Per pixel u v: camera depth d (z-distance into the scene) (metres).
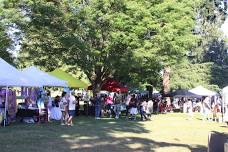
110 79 38.81
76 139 18.27
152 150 15.88
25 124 24.08
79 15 34.00
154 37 35.94
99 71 37.25
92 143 17.19
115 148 16.00
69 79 33.78
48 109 26.77
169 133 22.61
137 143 17.75
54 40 35.44
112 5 34.59
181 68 63.50
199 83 63.41
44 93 26.50
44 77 26.97
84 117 32.56
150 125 27.45
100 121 29.03
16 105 24.41
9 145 15.70
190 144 18.11
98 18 34.12
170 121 31.91
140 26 34.31
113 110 34.44
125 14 34.50
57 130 21.55
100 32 34.50
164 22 37.22
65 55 35.94
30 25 35.00
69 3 35.00
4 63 22.91
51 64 37.19
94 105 34.88
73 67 37.59
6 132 19.72
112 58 35.19
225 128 27.36
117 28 34.41
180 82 61.78
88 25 34.09
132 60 34.81
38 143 16.50
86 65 35.34
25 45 37.22
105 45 35.09
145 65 36.91
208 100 35.00
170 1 37.41
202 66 66.81
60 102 25.28
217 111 35.19
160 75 48.19
